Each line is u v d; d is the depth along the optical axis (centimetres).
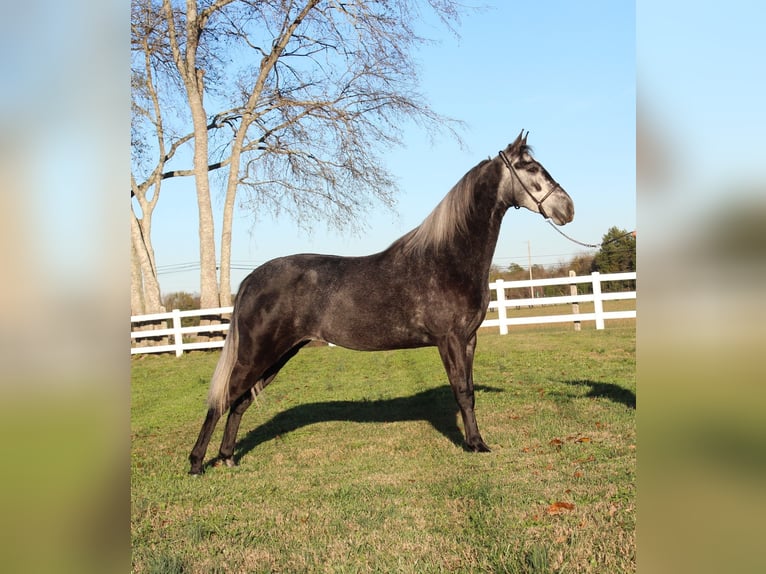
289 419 800
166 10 1677
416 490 453
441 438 623
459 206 562
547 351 1198
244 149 1956
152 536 386
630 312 1459
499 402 784
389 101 1838
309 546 355
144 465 597
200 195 1731
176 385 1191
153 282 1858
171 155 2103
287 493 475
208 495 480
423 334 570
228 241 1847
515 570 298
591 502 389
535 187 554
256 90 1845
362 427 714
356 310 564
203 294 1734
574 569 294
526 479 454
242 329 561
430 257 563
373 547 346
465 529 362
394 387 991
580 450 527
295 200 1988
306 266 577
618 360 1045
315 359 1393
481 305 568
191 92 1709
